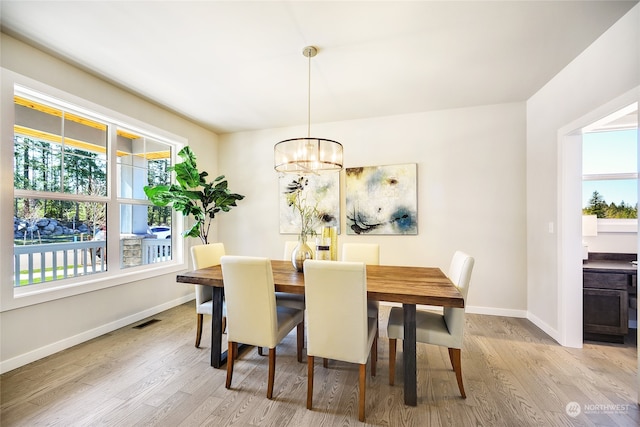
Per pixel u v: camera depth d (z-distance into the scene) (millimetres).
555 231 2629
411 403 1723
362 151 3791
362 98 3170
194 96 3129
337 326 1659
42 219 2451
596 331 2537
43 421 1577
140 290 3182
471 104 3320
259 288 1812
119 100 2930
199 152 4152
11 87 2117
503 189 3275
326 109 3494
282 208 4141
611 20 1887
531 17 1867
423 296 1653
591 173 3080
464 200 3404
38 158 2424
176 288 3682
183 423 1578
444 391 1867
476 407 1706
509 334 2754
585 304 2568
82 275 2686
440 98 3158
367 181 3723
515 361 2242
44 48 2250
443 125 3486
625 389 1865
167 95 3104
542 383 1942
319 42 2156
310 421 1599
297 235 4102
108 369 2131
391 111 3545
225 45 2201
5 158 2092
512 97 3117
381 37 2094
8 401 1746
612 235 3029
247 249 4367
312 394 1723
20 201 2314
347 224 3805
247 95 3105
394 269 2449
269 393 1802
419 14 1851
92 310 2680
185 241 3848
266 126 4180
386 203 3645
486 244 3326
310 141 2303
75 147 2684
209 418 1619
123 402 1752
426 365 2203
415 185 3541
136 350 2441
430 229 3514
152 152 3541
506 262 3260
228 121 3963
